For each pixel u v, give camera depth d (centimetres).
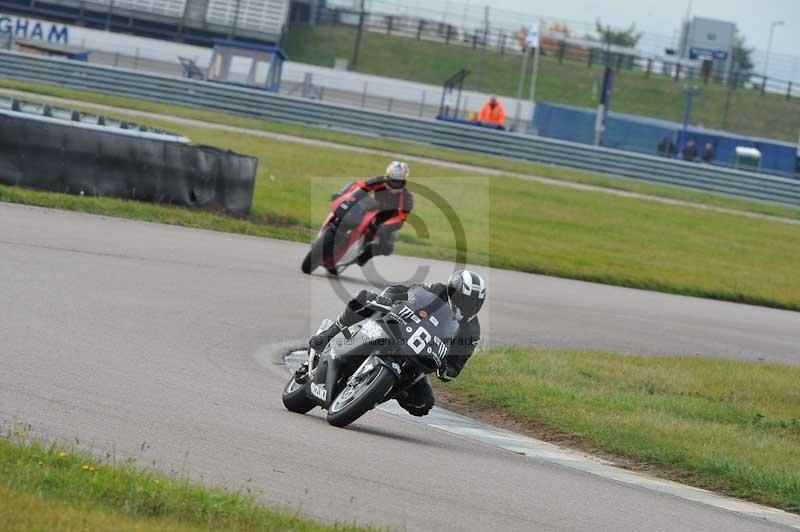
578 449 3597
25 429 2428
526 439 3600
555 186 13750
